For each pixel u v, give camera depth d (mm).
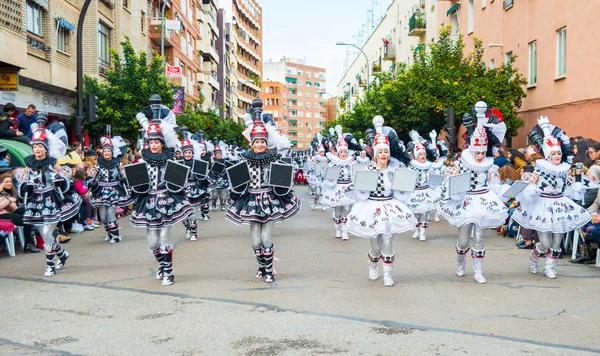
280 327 5887
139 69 22062
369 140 8219
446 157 16094
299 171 38875
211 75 57781
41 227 8703
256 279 8234
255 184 8023
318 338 5527
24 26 16719
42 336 5684
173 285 7879
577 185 9195
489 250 10797
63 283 8109
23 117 15664
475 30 27406
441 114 22922
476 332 5668
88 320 6223
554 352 5090
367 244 11688
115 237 12133
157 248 8039
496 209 7852
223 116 63094
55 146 9031
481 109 8133
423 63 24266
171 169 7914
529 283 7879
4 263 9836
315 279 8203
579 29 17547
